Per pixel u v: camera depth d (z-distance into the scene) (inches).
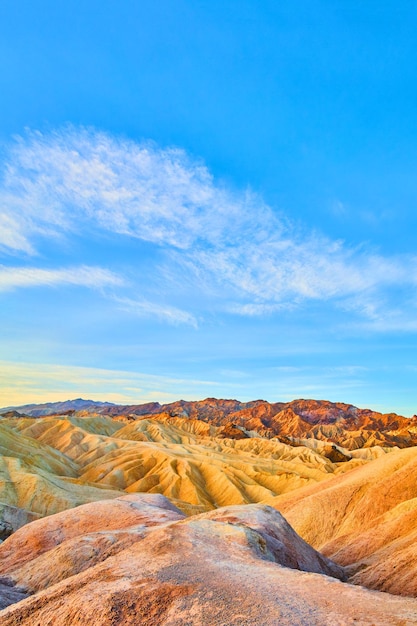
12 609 557.9
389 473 2004.2
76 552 907.4
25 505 2672.2
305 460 7140.8
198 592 490.6
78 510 1376.7
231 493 4210.1
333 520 1840.6
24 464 3267.7
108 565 621.9
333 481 2412.6
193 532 773.9
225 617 426.0
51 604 537.0
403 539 1244.5
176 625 419.2
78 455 5546.3
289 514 2042.3
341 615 434.3
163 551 658.8
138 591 504.4
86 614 473.1
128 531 979.9
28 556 1131.3
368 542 1390.3
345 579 1126.4
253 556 679.1
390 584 984.3
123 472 4581.7
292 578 562.9
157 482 4357.8
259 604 457.1
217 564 600.7
